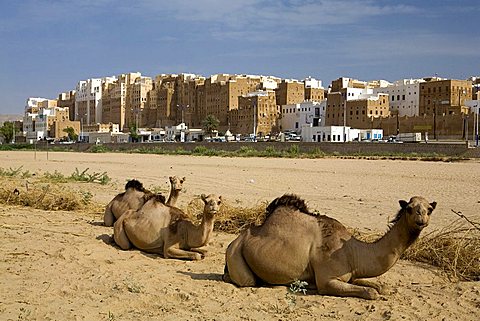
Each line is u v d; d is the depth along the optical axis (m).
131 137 126.75
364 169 34.44
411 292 7.73
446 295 7.62
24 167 36.50
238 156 57.16
